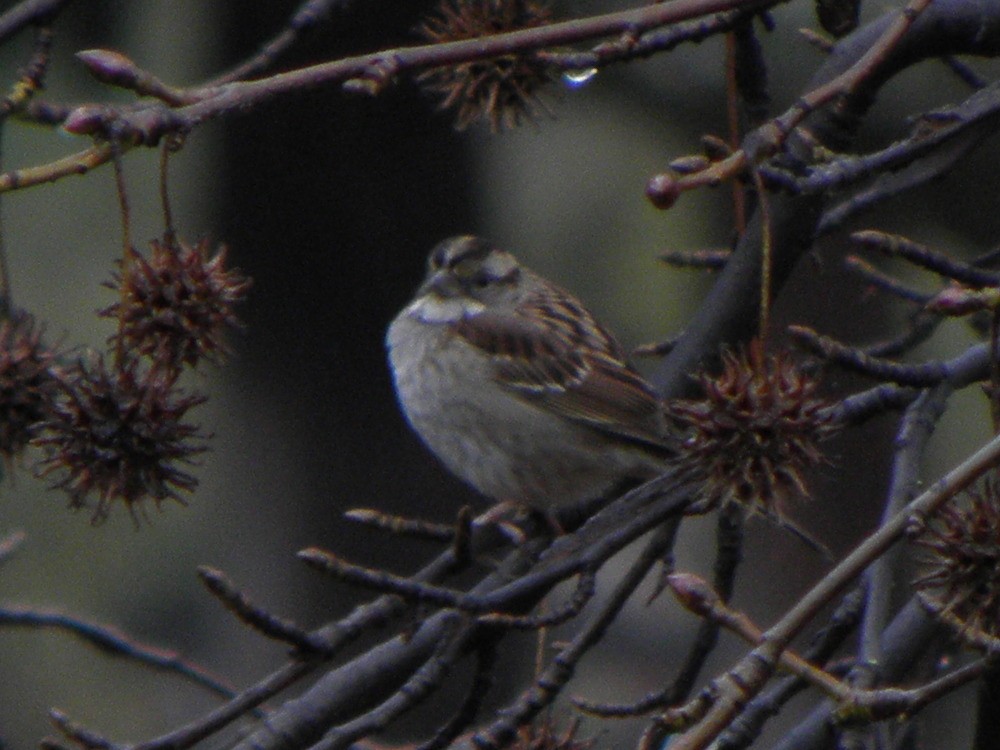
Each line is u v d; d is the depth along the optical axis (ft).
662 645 44.65
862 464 39.32
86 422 19.13
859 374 21.43
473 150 37.01
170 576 49.96
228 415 37.99
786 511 38.60
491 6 24.36
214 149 36.42
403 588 18.62
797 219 24.82
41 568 51.37
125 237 18.63
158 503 19.49
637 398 30.96
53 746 18.95
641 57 22.29
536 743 21.57
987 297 16.85
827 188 20.06
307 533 37.88
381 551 37.86
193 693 47.06
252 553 37.91
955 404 49.14
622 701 43.50
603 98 41.34
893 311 40.14
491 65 23.86
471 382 31.53
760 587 40.04
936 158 22.33
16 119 23.36
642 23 18.98
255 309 36.99
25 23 22.68
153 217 50.75
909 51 24.85
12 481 21.38
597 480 31.37
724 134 40.45
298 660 19.33
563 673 19.92
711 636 24.25
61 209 51.83
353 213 36.55
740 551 24.91
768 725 40.73
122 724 48.39
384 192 36.55
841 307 39.50
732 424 18.08
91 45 40.47
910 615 23.57
